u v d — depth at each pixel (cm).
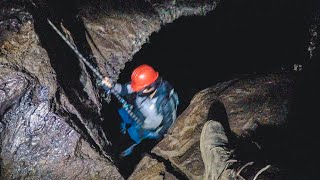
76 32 449
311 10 494
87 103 390
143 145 475
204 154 320
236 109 386
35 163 320
